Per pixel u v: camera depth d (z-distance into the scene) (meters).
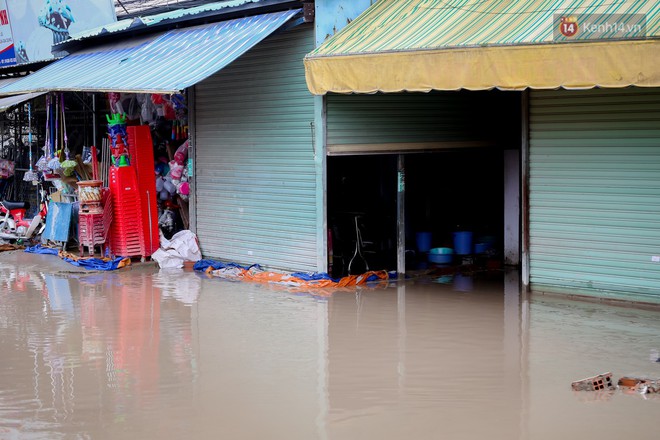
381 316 11.16
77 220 16.42
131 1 20.47
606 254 11.34
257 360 9.30
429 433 7.15
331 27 12.98
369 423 7.41
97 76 14.85
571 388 8.19
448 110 14.03
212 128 15.07
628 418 7.39
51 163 16.83
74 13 20.59
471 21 11.30
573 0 10.58
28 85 16.06
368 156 15.26
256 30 13.39
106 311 11.71
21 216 17.88
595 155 11.30
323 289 12.98
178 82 12.65
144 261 15.51
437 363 9.06
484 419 7.43
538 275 12.01
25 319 11.29
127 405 7.95
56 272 14.79
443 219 15.79
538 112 11.76
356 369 8.92
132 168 15.33
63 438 7.18
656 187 10.86
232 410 7.78
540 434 7.07
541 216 11.88
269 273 13.83
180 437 7.18
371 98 13.24
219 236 15.15
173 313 11.54
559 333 10.09
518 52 10.09
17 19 22.58
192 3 18.30
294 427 7.35
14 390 8.41
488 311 11.27
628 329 10.19
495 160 15.66
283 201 13.83
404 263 13.87
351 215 14.09
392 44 11.53
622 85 9.44
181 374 8.85
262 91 13.98
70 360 9.41
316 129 13.02
